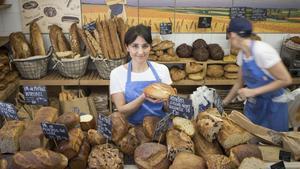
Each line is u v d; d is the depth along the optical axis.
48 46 3.38
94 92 3.35
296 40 3.21
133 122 1.74
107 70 3.00
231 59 3.20
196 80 3.16
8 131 1.21
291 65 3.17
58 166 1.09
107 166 1.11
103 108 3.21
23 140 1.18
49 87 3.43
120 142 1.22
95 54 2.97
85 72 3.24
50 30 3.11
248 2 3.32
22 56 2.96
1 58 2.76
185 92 3.49
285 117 2.01
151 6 3.27
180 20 3.35
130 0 3.24
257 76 1.83
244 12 3.34
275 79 1.79
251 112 2.06
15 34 3.04
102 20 3.17
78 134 1.23
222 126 1.23
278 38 3.48
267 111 1.99
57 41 3.10
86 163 1.20
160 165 1.13
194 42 3.28
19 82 3.01
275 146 1.32
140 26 1.74
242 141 1.21
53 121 1.33
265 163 1.18
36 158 1.07
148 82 1.83
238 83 2.10
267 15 3.38
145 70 1.86
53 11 3.24
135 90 1.81
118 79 1.85
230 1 3.30
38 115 1.34
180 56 3.24
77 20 3.28
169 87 1.59
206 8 3.31
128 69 1.85
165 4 3.27
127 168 1.18
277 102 1.95
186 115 1.35
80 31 3.06
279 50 3.49
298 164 1.22
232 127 1.23
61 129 1.15
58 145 1.19
